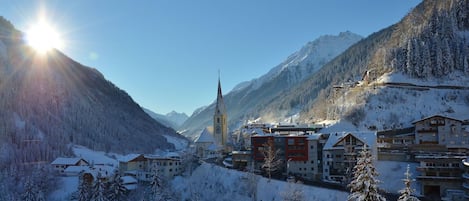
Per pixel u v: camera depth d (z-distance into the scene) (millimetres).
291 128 187375
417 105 184500
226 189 126688
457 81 198375
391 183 112625
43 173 158625
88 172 148750
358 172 55281
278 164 135375
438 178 102875
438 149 138000
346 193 102000
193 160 165375
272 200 111938
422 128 147375
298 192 104312
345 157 123438
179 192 135250
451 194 98250
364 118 181875
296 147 135500
